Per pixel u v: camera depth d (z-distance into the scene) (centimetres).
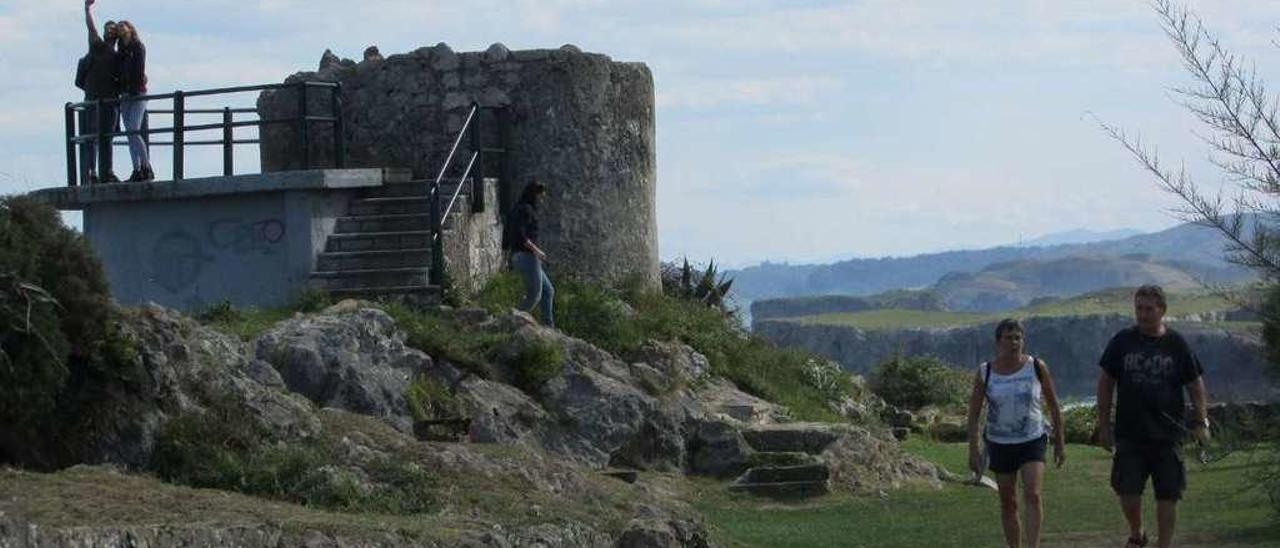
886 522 1695
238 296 2300
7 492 1143
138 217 2352
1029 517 1327
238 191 2270
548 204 2531
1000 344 1348
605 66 2577
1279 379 1369
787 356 2631
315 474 1368
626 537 1373
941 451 2416
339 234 2309
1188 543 1473
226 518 1134
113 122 2362
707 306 2722
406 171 2423
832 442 2017
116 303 1457
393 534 1182
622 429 1961
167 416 1383
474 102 2438
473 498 1420
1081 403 3155
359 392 1769
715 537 1538
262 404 1472
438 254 2220
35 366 1281
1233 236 1233
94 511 1112
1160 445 1306
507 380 1977
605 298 2361
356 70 2573
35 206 1345
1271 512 1594
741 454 1984
